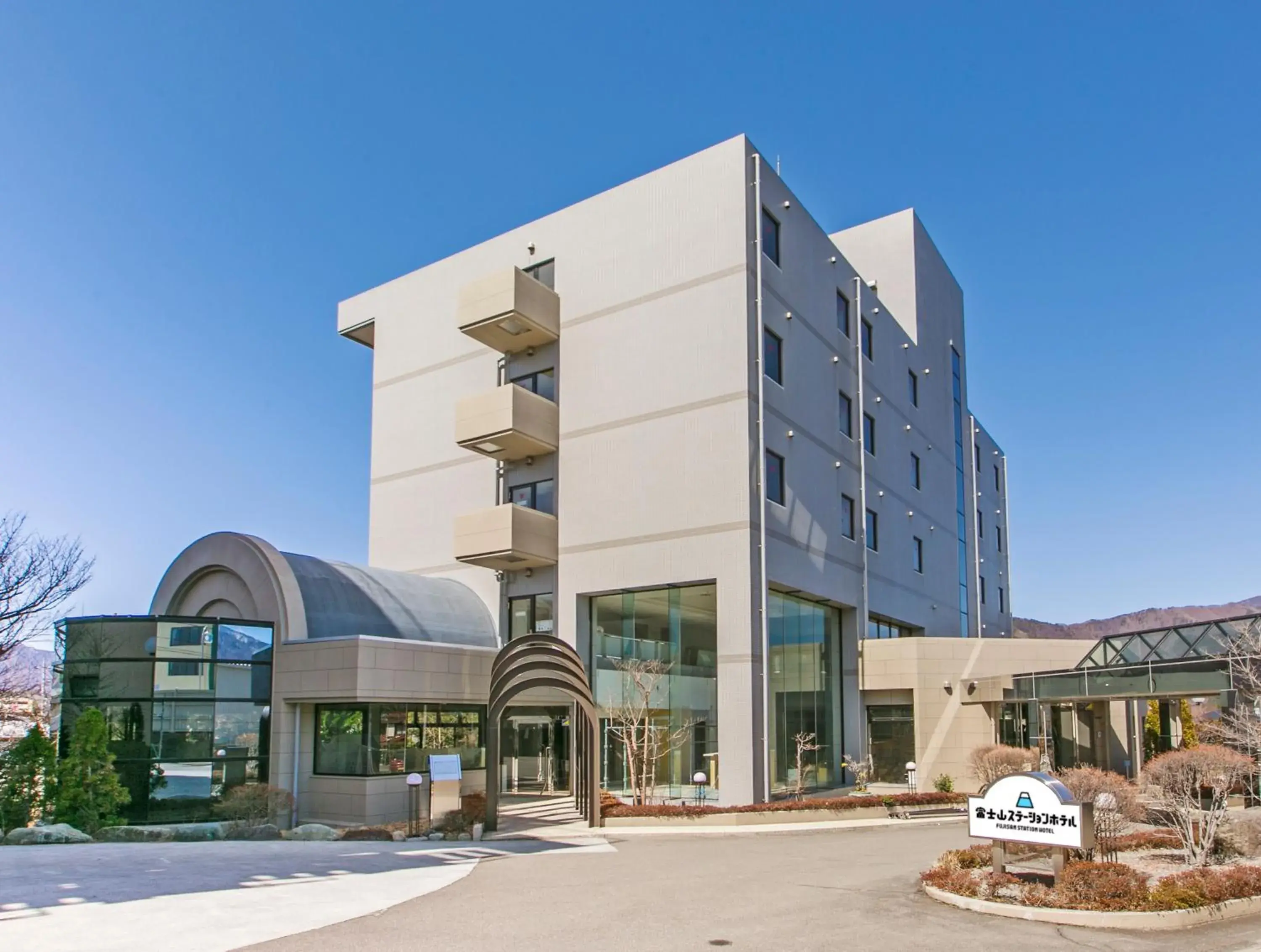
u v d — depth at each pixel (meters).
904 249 44.94
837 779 33.69
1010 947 11.45
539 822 25.75
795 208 33.06
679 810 25.14
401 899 13.69
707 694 28.14
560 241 33.66
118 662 25.25
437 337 37.22
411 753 27.19
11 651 35.69
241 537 29.05
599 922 12.34
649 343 30.78
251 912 12.20
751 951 10.97
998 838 14.76
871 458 37.47
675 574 29.00
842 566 34.06
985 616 53.50
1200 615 120.62
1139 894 13.10
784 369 31.16
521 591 32.66
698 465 29.06
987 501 56.19
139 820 24.34
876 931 12.15
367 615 29.48
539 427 31.75
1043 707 29.97
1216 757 17.45
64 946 10.09
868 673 34.50
